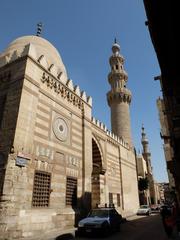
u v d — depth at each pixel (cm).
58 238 1125
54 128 1580
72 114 1862
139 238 1163
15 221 1070
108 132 2886
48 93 1582
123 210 2834
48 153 1458
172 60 584
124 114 3878
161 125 2236
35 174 1305
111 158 2839
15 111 1263
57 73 1748
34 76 1445
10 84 1388
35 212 1223
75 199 1673
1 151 1186
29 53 1441
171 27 490
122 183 2986
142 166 5831
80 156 1864
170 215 1199
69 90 1869
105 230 1223
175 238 1137
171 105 989
